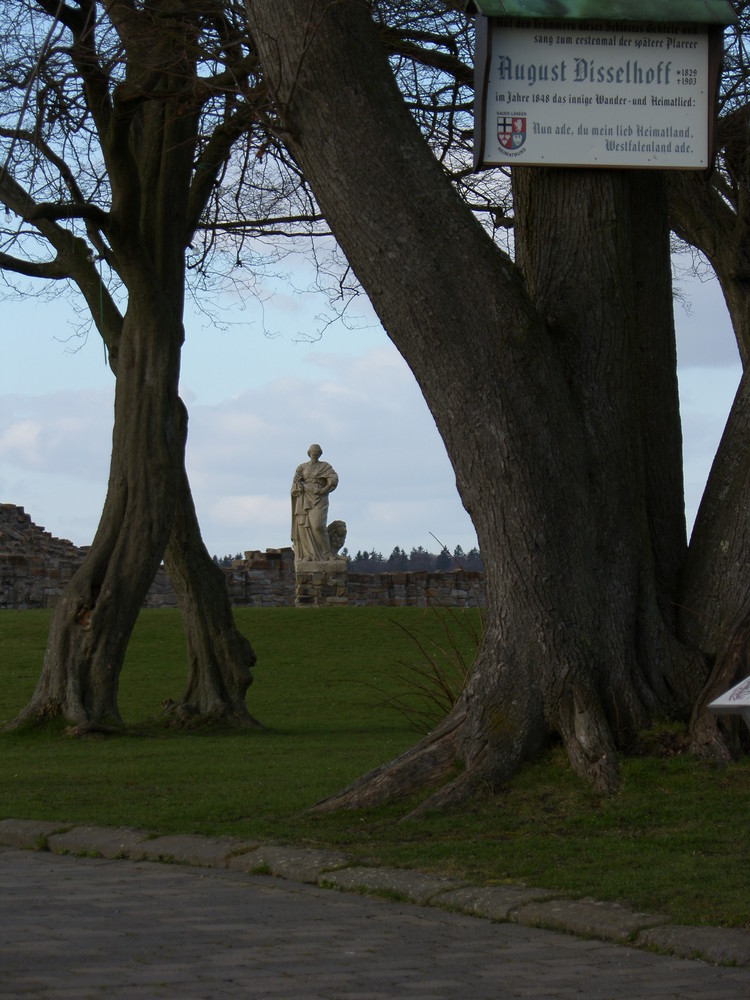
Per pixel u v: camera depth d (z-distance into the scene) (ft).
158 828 31.37
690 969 19.70
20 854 30.12
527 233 34.24
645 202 35.63
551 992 18.31
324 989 18.30
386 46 46.91
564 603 31.68
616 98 32.27
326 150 31.83
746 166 46.83
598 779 30.25
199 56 47.83
